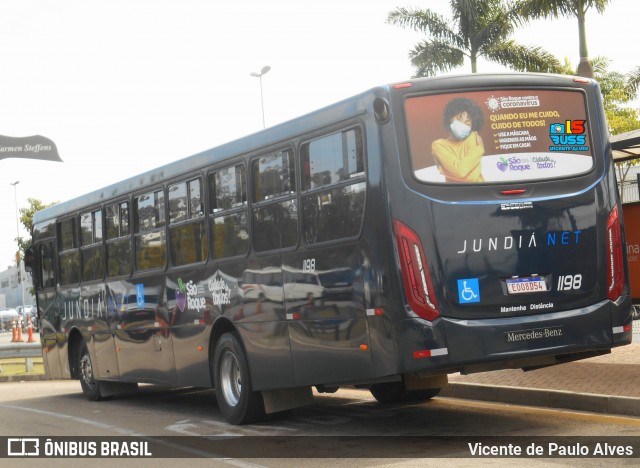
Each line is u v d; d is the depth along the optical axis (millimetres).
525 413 10055
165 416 12547
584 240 8797
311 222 9344
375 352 8445
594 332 8711
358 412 11289
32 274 17516
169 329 12508
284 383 9898
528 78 8836
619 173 28547
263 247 10219
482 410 10555
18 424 12453
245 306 10547
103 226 14625
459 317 8273
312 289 9320
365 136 8539
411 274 8211
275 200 9984
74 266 15836
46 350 17078
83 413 13523
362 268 8570
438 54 33531
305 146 9477
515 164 8633
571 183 8828
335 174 8977
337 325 8953
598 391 10094
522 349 8375
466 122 8555
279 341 9922
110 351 14516
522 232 8531
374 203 8383
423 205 8297
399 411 11070
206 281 11461
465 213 8383
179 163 12203
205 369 11602
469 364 8312
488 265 8391
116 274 14219
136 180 13508
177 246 12281
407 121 8406
